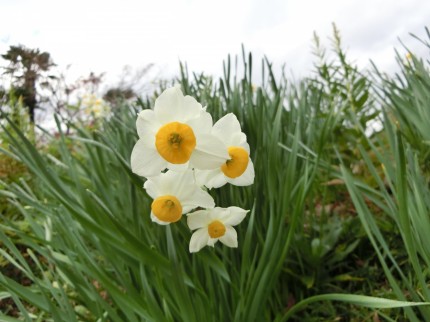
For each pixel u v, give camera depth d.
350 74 0.42
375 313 0.24
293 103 0.35
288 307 0.27
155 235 0.24
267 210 0.25
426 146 0.33
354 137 0.39
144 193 0.18
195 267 0.22
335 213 0.34
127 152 0.27
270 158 0.23
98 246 0.21
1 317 0.18
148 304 0.17
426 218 0.18
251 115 0.27
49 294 0.25
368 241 0.32
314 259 0.28
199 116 0.14
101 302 0.18
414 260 0.17
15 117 0.79
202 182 0.15
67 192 0.20
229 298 0.22
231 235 0.16
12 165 0.59
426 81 0.31
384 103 0.35
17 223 0.42
